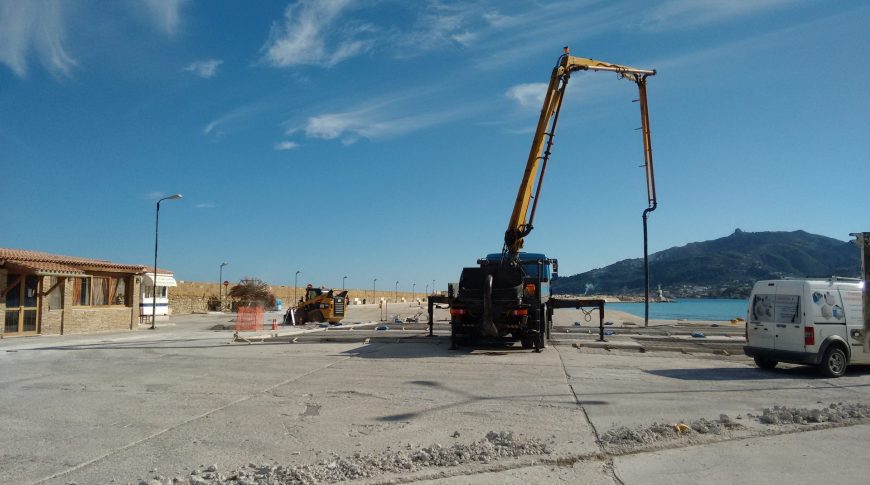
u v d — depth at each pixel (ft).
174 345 66.80
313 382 38.73
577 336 77.87
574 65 73.20
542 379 39.88
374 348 61.26
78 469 20.80
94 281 96.48
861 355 43.50
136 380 39.99
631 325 108.88
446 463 20.86
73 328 90.17
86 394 34.83
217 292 220.23
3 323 79.00
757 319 46.03
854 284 44.75
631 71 77.77
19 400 33.09
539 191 72.33
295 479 19.16
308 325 114.42
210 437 24.97
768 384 38.81
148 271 135.13
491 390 35.58
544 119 72.64
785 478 19.30
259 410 30.12
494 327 56.85
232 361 50.34
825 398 33.78
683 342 69.77
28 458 22.09
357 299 326.65
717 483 18.86
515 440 23.34
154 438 24.81
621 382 38.81
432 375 41.63
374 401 32.30
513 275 58.70
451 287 63.00
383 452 22.58
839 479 19.21
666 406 30.96
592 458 21.50
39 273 81.56
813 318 42.45
